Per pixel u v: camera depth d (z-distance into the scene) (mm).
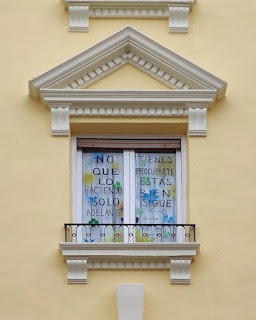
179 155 19188
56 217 18500
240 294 18172
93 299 18109
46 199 18562
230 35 19469
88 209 18938
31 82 18859
